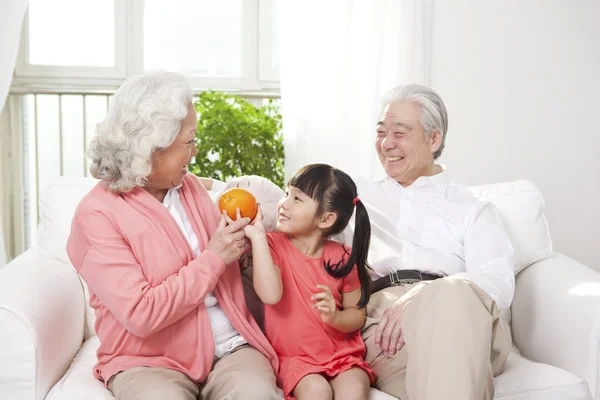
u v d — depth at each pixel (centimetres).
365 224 182
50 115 339
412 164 207
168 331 160
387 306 189
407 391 156
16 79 332
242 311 174
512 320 216
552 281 202
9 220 338
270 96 343
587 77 324
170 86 159
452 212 205
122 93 159
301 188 178
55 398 154
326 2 301
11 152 334
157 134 155
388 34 310
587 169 329
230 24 344
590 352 172
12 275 179
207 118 293
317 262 180
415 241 204
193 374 160
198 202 177
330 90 305
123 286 152
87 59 337
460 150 326
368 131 309
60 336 172
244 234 167
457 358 149
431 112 205
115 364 158
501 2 318
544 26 321
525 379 167
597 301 179
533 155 328
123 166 157
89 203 159
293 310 174
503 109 325
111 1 334
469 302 156
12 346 155
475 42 320
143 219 159
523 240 219
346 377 164
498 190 230
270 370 163
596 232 333
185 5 341
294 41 302
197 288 156
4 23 281
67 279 193
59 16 333
